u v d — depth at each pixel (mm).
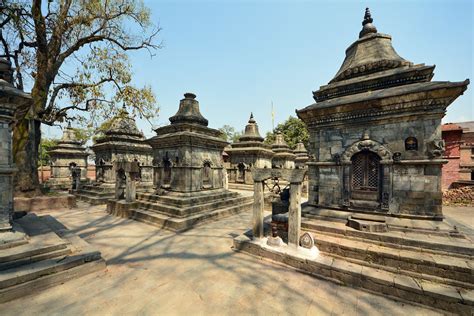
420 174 6570
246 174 23172
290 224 6883
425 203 6504
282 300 5043
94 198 17219
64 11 14586
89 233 9906
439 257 5465
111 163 18922
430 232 6168
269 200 16703
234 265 6723
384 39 8469
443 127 20953
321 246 6734
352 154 7586
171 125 13281
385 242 6207
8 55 14984
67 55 15859
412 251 5832
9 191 6316
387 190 6969
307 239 6703
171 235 9688
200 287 5535
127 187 13586
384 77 7398
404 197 6762
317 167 8539
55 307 4691
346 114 7742
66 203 15656
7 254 5465
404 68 7164
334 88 8547
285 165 28047
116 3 15391
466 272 4941
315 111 8219
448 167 20578
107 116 17000
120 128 20000
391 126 6980
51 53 14914
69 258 6055
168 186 13375
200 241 8906
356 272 5582
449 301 4648
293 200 6820
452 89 5883
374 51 8328
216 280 5863
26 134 14555
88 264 6164
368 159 7488
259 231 7621
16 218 9359
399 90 6648
